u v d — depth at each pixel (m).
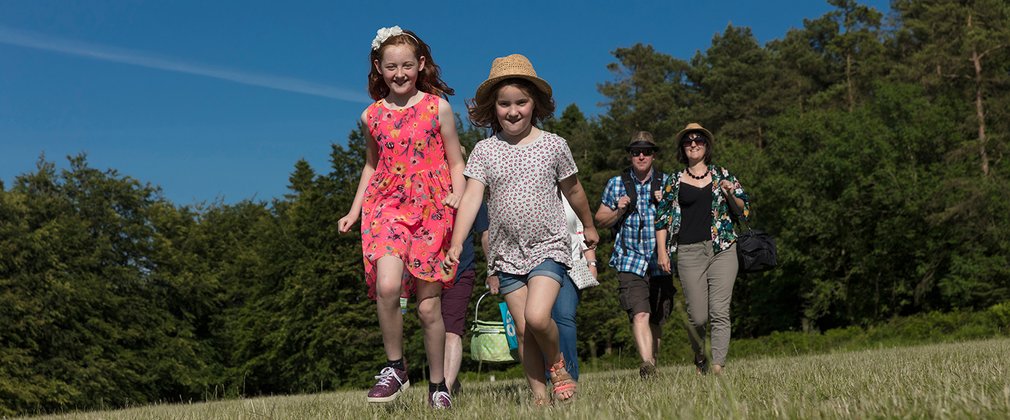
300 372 42.34
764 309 43.81
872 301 38.19
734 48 61.66
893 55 51.41
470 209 4.44
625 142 50.19
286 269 43.88
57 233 38.56
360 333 41.03
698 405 2.92
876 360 7.24
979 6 36.69
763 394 3.77
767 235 6.92
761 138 53.47
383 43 4.67
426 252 4.61
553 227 4.38
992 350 7.82
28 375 35.72
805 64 55.50
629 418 2.91
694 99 59.88
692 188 6.90
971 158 33.81
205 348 44.62
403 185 4.62
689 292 6.88
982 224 32.38
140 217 44.59
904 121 36.28
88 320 38.66
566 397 4.28
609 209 7.20
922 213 34.28
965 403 2.58
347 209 43.91
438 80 4.85
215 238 55.88
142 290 42.94
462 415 3.70
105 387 37.91
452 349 6.14
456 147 4.75
